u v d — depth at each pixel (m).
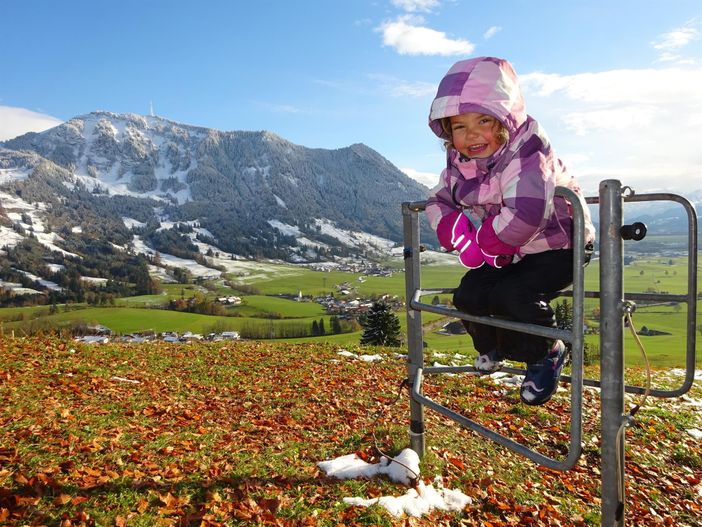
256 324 89.88
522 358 2.79
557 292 2.92
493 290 2.72
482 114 2.48
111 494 4.03
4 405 6.23
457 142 2.62
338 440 5.96
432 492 4.72
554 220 2.57
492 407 8.29
